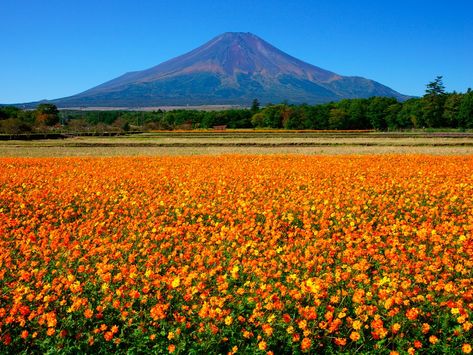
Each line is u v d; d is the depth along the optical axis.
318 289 7.15
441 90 128.25
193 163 31.00
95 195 17.69
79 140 69.31
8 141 65.00
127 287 7.93
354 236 10.95
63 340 6.60
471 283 8.34
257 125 152.88
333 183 20.50
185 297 7.34
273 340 6.61
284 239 11.50
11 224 12.76
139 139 71.50
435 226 12.46
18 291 7.58
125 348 6.65
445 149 43.56
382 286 8.00
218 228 12.52
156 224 12.93
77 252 9.61
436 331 6.77
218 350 6.53
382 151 42.38
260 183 20.38
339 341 6.36
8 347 6.66
